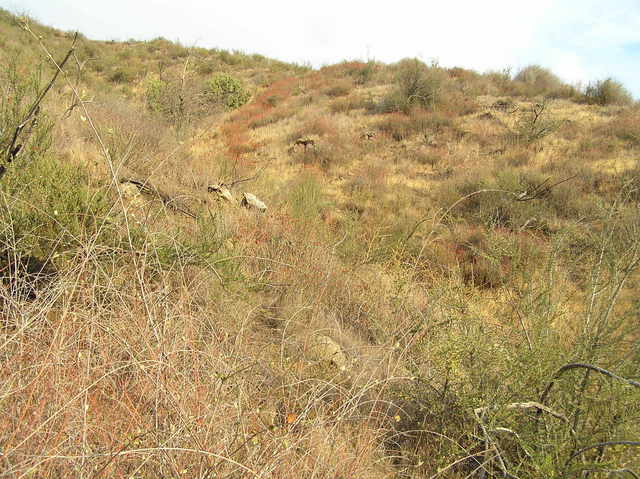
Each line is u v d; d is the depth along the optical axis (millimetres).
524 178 8648
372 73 20344
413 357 2936
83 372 1691
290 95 18844
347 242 5426
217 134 13625
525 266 3008
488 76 18406
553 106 14797
